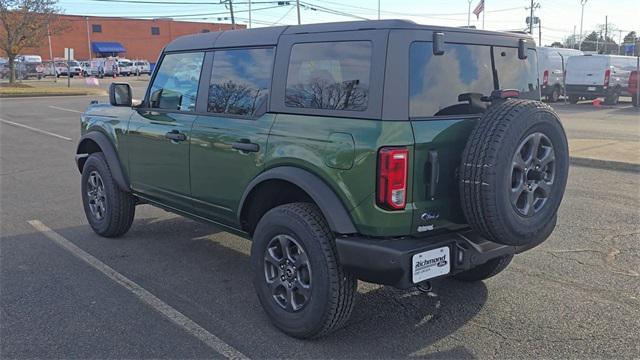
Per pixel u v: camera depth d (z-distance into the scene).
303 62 3.85
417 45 3.46
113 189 5.84
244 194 4.16
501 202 3.34
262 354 3.65
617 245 5.79
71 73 61.12
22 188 8.62
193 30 85.50
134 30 80.69
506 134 3.32
